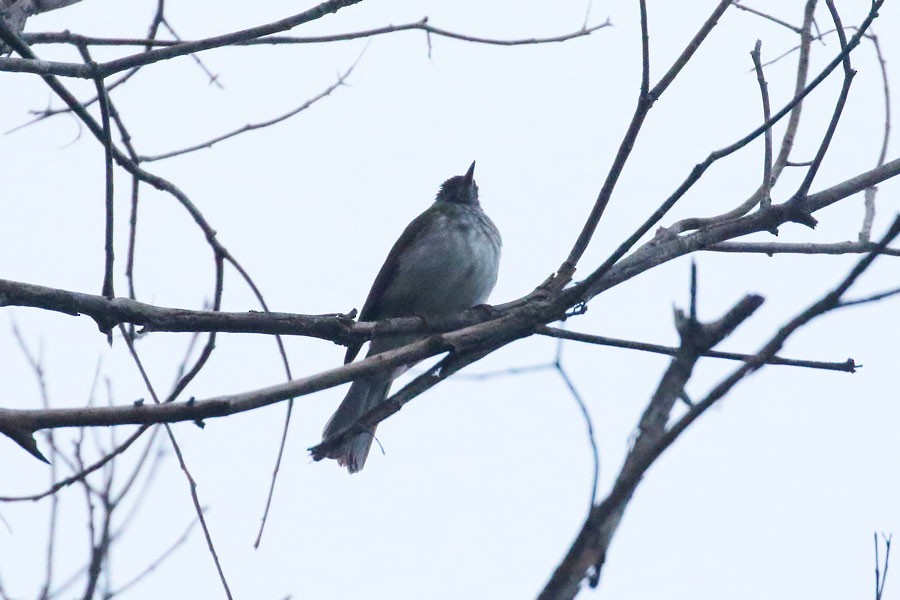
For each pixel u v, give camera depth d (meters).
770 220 9.41
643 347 8.20
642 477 4.05
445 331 9.36
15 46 8.09
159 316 7.93
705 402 4.17
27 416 6.40
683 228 9.41
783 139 9.97
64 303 7.78
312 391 7.05
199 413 6.61
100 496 9.07
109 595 8.77
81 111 8.30
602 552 3.96
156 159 10.70
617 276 8.96
